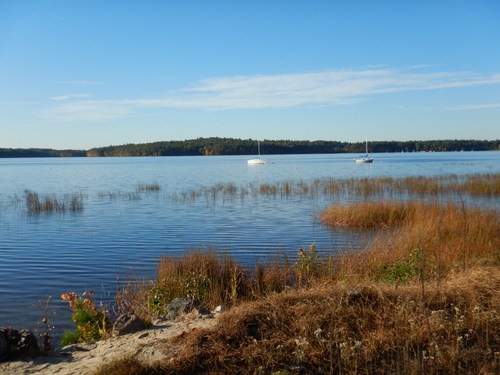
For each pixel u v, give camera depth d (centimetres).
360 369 534
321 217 2283
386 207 2183
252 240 1819
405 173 6388
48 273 1351
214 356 566
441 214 1731
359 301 683
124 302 1046
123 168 9906
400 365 536
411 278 911
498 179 3834
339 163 11194
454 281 779
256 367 541
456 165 8812
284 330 614
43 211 2767
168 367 545
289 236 1889
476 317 621
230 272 1108
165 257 1314
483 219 1512
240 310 662
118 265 1445
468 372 513
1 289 1188
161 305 947
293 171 7625
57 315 986
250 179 5741
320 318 633
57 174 7669
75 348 650
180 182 5366
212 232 2025
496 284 738
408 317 626
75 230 2114
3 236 1966
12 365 582
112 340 673
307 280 1079
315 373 536
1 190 4441
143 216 2550
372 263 1137
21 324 934
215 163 12525
